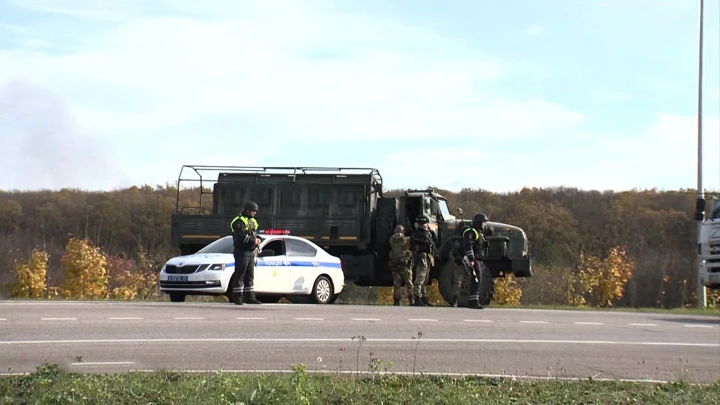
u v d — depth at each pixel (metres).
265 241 20.56
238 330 14.04
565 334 15.23
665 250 58.50
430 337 14.14
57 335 12.91
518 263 24.20
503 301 32.38
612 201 66.56
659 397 9.38
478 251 20.70
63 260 30.83
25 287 29.97
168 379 9.17
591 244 60.25
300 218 25.12
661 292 46.56
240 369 10.70
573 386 9.85
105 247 49.66
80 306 17.05
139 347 12.12
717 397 9.61
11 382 8.55
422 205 25.16
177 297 19.97
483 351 12.95
